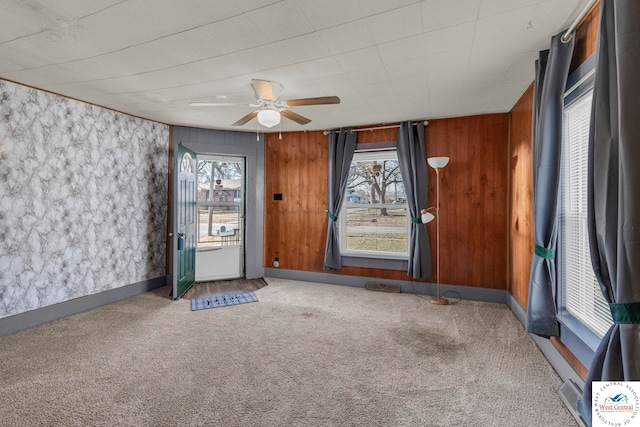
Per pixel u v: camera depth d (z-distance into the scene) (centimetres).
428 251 416
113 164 388
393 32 206
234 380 217
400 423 175
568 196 227
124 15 188
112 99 345
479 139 398
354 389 207
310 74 274
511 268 370
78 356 249
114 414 181
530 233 297
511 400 196
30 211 307
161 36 212
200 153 475
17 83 295
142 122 426
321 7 179
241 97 338
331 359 247
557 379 219
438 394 202
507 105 360
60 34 209
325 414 183
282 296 416
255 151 509
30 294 307
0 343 271
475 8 181
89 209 361
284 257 511
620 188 129
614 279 140
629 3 123
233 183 510
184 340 280
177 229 399
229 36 212
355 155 468
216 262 496
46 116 318
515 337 288
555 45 206
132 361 242
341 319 334
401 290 437
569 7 180
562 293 227
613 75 142
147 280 436
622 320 130
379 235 466
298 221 502
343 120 426
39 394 199
